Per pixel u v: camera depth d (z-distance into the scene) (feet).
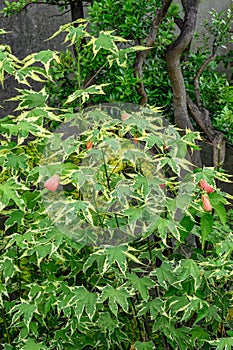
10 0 13.00
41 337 8.26
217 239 8.21
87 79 11.18
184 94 10.92
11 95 13.01
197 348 8.27
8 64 7.26
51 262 8.16
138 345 7.70
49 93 11.64
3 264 7.86
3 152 7.67
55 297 7.54
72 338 8.01
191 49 13.38
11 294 11.00
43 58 7.49
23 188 7.28
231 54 13.29
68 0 12.19
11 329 9.07
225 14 13.64
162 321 7.75
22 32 13.09
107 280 8.00
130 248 7.11
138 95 10.73
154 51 11.28
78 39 7.88
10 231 8.95
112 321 7.72
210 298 8.21
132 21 10.65
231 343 7.36
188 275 7.27
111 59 7.86
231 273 7.50
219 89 11.56
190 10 10.82
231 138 11.30
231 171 13.08
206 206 7.22
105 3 10.78
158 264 9.56
